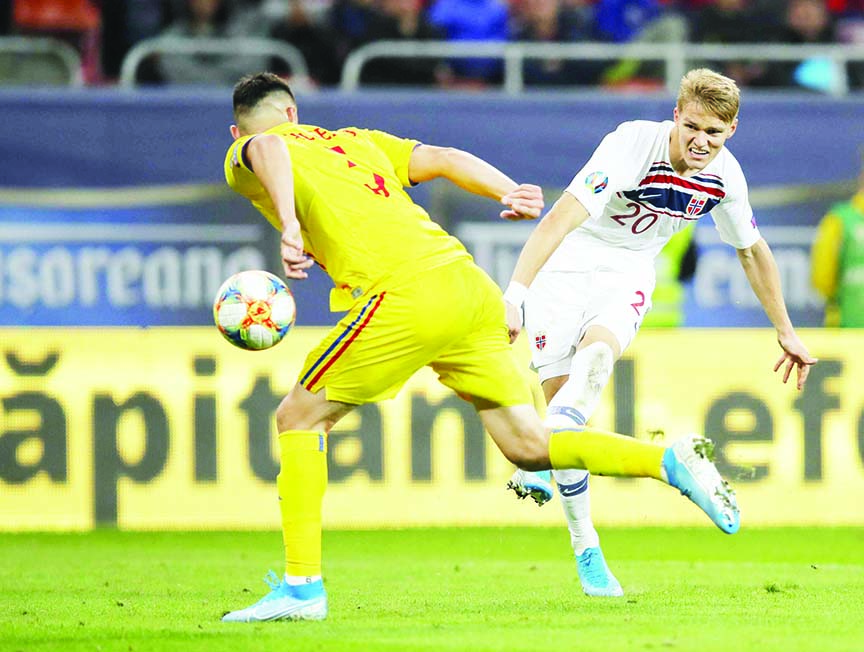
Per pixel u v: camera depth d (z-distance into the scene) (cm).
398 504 3291
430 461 3306
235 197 3931
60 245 3894
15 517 3244
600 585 2005
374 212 1636
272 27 4647
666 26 4669
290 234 1556
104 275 3900
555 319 2016
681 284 3912
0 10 4700
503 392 1669
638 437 3344
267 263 3934
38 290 3884
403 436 3297
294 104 1794
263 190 1692
